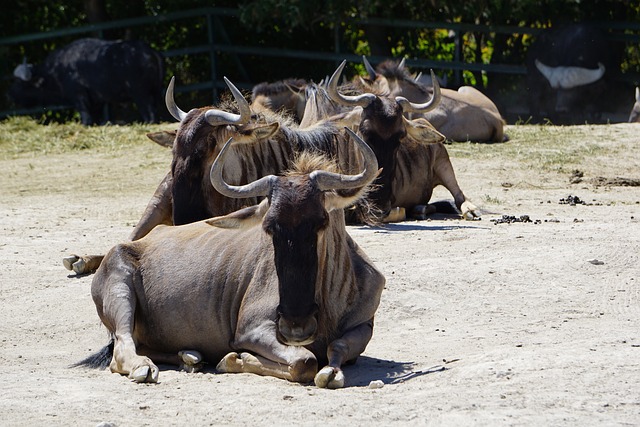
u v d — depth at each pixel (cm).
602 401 1520
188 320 1980
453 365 1834
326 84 3547
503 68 6481
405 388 1680
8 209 3744
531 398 1541
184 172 2559
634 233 2931
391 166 3325
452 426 1429
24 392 1706
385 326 2259
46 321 2381
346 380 1791
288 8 6316
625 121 6531
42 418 1548
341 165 2858
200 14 6994
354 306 1911
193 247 2034
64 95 6538
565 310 2291
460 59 6700
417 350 2041
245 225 1823
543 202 3738
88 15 7119
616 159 4616
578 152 4744
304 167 1828
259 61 7256
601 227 3053
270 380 1794
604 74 6325
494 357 1834
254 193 1766
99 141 5509
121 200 3928
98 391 1716
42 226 3394
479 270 2566
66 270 2786
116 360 1895
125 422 1523
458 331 2178
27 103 6662
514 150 4809
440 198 3912
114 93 6444
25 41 7094
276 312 1777
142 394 1692
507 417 1455
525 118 6662
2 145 5531
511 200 3791
